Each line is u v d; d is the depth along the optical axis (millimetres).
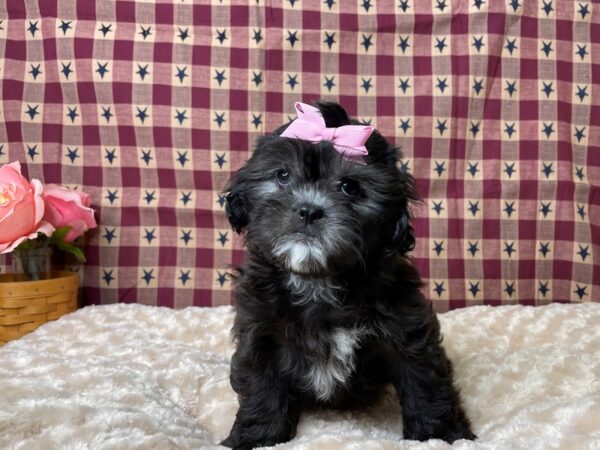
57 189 527
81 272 581
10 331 504
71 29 561
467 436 333
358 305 331
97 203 577
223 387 408
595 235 589
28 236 493
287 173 334
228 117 577
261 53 572
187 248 584
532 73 585
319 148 324
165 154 575
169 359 438
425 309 343
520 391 375
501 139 587
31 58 562
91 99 566
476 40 578
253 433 340
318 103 349
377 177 327
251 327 340
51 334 474
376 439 301
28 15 560
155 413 359
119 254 581
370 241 331
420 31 580
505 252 591
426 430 331
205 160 578
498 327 499
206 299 588
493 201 589
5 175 497
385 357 342
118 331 485
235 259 585
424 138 583
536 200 589
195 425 368
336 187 325
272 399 344
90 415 320
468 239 589
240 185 360
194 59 571
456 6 575
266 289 340
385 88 583
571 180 587
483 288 591
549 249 586
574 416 312
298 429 355
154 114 570
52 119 567
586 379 373
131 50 566
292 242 315
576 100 585
